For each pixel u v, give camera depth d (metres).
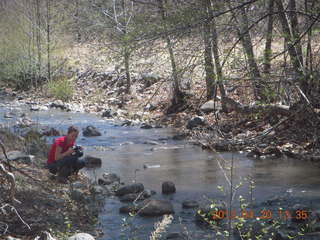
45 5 29.56
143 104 21.22
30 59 30.02
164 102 20.03
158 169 11.23
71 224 7.21
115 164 11.87
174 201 8.67
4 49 30.61
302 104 10.37
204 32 9.15
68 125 18.31
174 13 9.48
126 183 10.01
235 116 15.29
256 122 14.02
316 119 10.73
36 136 13.57
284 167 10.99
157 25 9.65
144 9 12.02
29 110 23.39
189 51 9.50
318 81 9.34
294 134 12.66
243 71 9.35
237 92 15.95
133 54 10.23
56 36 29.78
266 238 6.73
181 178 10.31
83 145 14.55
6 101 27.05
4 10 30.77
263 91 9.46
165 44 9.98
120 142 14.95
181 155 12.73
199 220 7.49
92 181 10.09
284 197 8.66
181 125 17.05
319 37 10.06
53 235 6.56
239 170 10.84
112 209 8.24
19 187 8.07
